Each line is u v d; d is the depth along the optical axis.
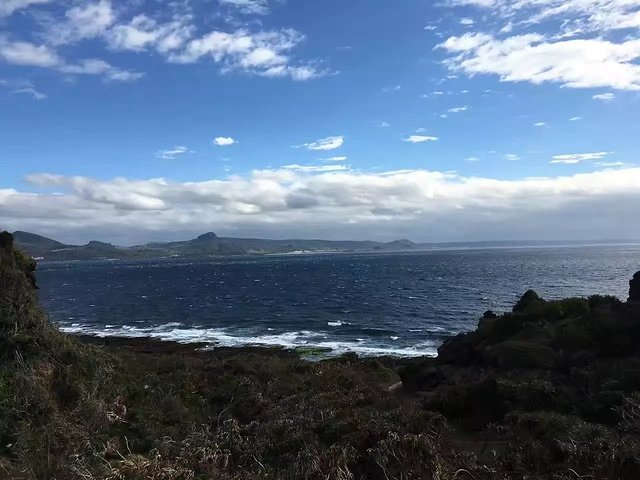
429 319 45.50
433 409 11.14
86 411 9.27
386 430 8.04
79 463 7.30
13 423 8.45
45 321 12.02
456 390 11.27
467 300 58.44
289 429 8.61
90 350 12.55
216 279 104.50
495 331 15.73
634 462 6.56
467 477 7.14
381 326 42.06
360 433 8.16
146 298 68.88
